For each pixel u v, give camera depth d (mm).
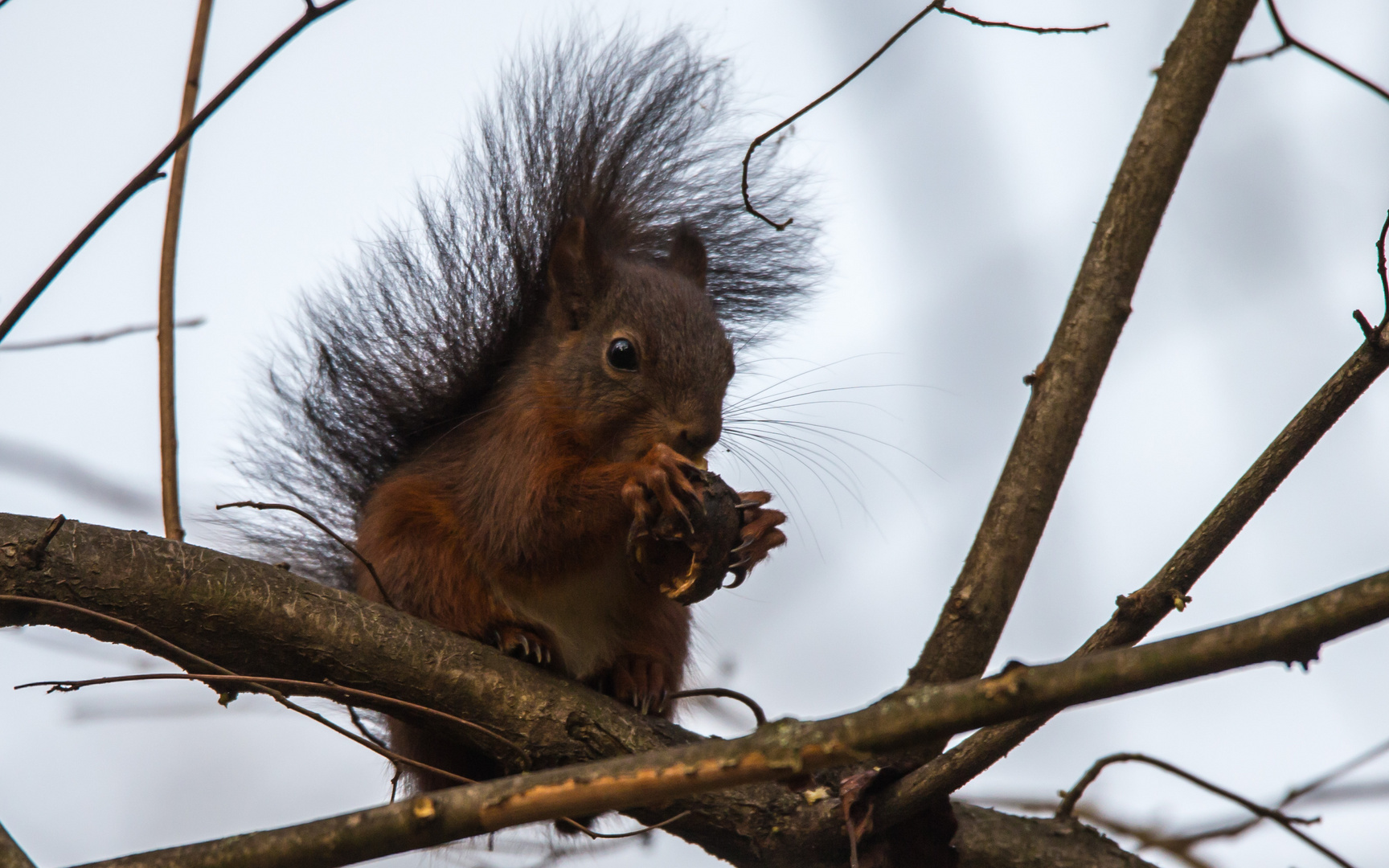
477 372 12336
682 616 11562
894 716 5742
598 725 8969
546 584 10969
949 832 8352
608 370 11195
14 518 8000
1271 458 7824
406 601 10812
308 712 7324
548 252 12727
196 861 6383
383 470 12289
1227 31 9219
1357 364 7645
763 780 5871
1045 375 9117
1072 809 9680
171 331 8953
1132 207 9203
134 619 7992
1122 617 7953
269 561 11875
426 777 10734
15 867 5812
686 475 9445
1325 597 5277
